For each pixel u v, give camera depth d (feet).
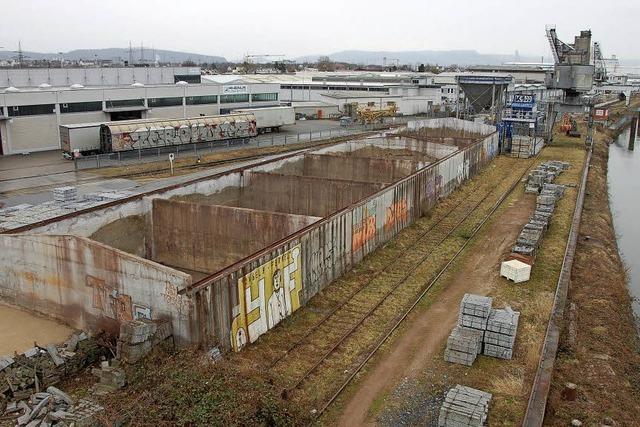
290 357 60.13
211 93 250.16
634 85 498.69
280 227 81.87
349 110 311.47
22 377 51.85
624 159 254.06
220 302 57.98
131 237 87.76
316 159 136.05
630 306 83.05
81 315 65.46
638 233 132.57
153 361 54.70
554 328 66.49
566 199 136.56
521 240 92.89
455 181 142.31
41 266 67.00
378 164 131.23
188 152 194.70
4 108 178.70
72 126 174.50
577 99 234.99
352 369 58.03
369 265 87.40
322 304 73.10
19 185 140.77
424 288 79.61
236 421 44.96
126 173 158.40
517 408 51.57
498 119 224.53
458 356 59.57
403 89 369.50
